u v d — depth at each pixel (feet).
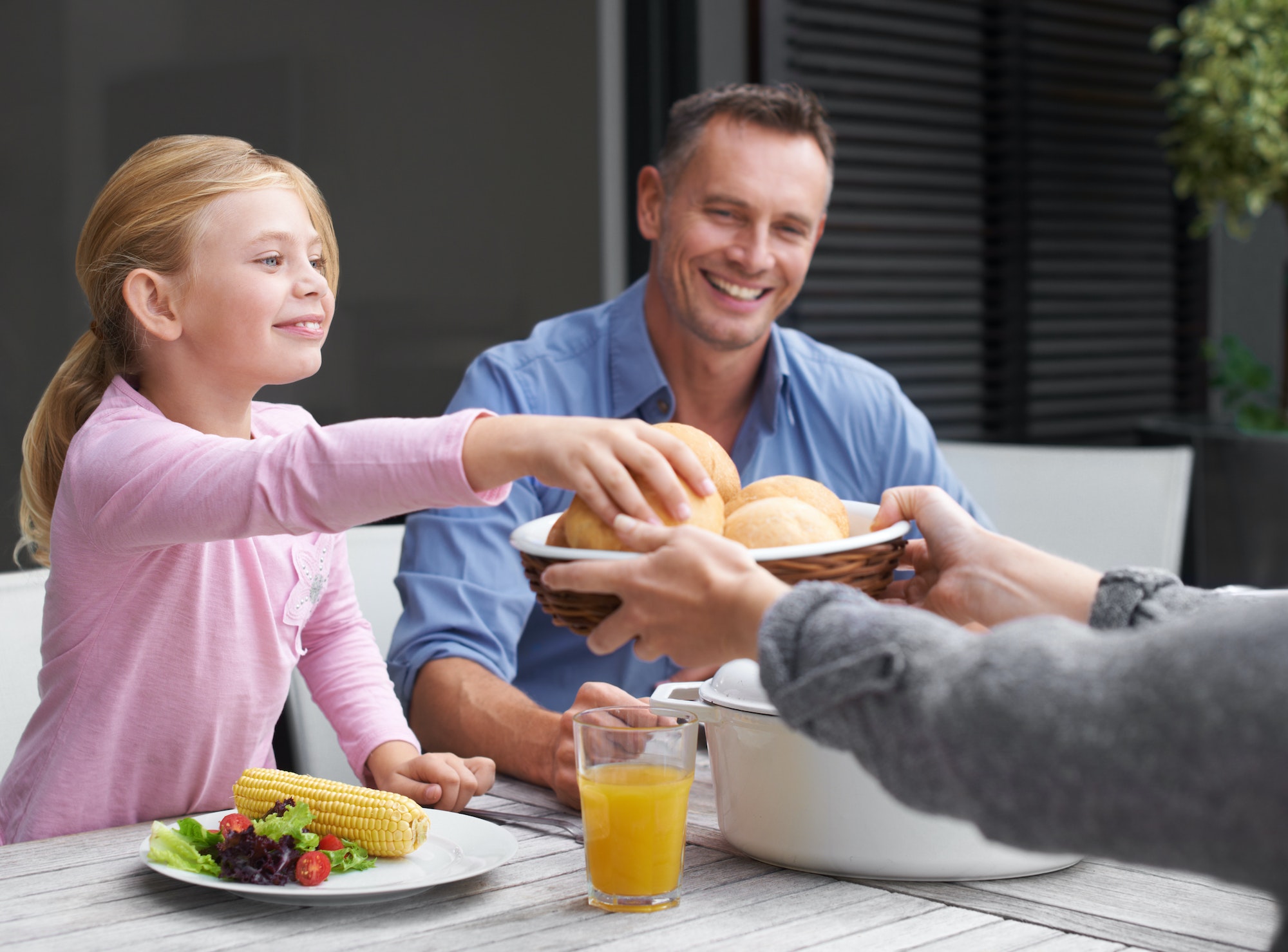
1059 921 2.69
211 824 3.20
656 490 2.61
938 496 3.10
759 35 9.43
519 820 3.47
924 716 1.91
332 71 8.34
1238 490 11.02
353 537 5.65
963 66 10.43
